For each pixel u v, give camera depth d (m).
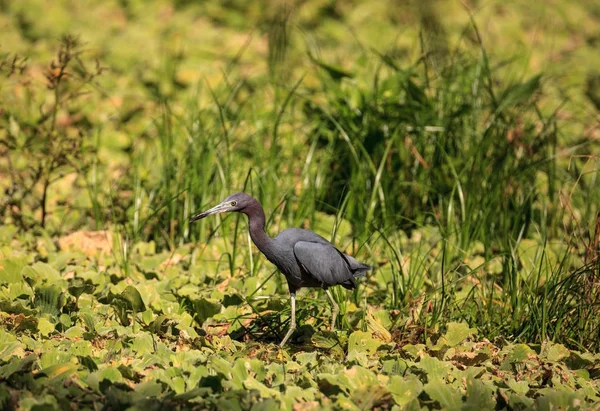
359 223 12.74
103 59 19.81
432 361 8.62
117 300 9.70
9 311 9.47
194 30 22.20
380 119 13.91
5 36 20.48
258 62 20.08
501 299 10.70
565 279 9.88
